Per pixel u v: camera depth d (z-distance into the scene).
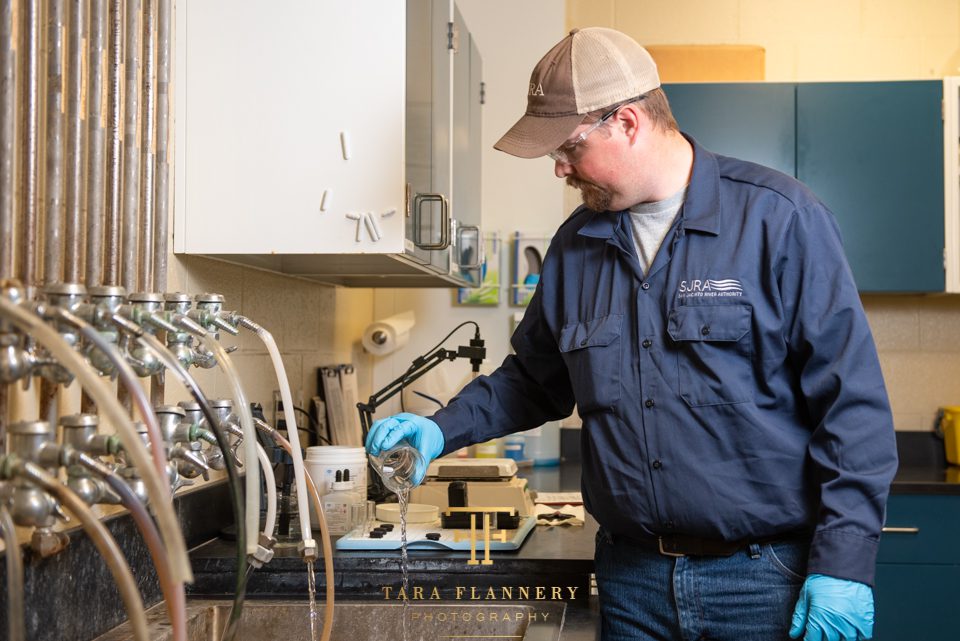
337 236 1.84
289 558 1.71
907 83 3.40
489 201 3.62
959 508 3.05
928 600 3.05
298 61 1.85
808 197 1.57
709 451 1.55
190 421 1.30
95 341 0.94
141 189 1.62
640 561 1.64
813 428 1.57
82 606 1.37
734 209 1.60
